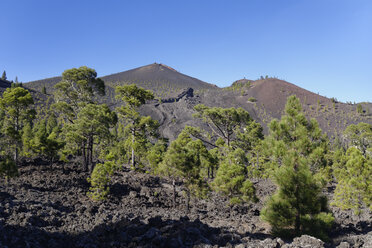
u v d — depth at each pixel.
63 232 13.73
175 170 24.69
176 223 16.05
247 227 19.23
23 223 13.24
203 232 15.02
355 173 24.62
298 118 14.76
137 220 16.36
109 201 23.86
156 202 26.33
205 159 43.12
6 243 10.77
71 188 25.75
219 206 26.92
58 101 41.12
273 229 15.05
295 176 13.90
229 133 52.03
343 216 24.38
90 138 35.09
